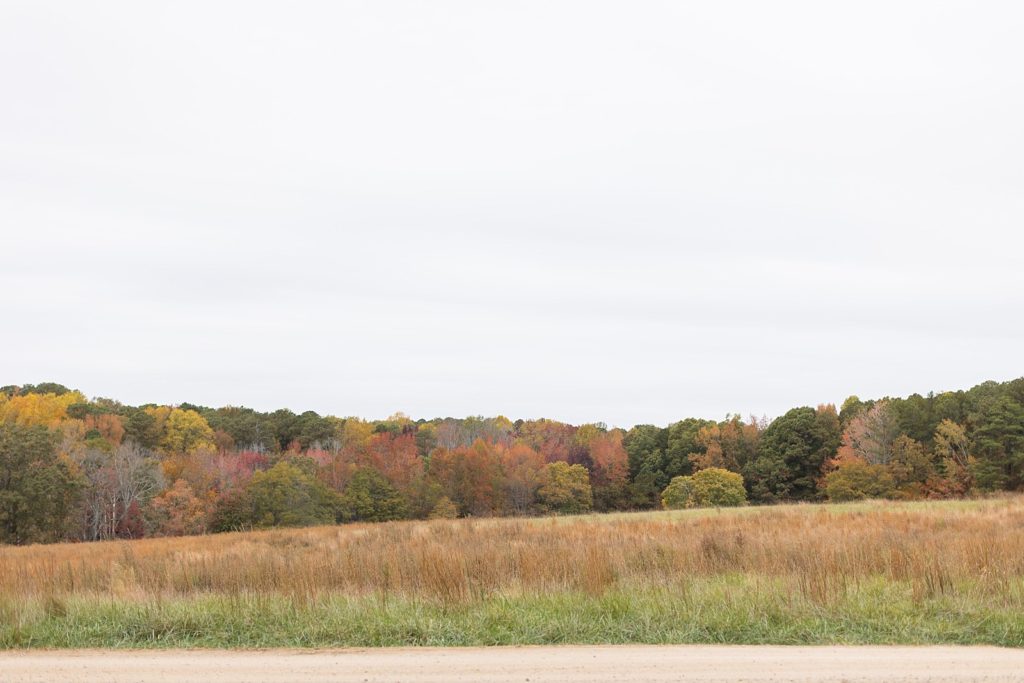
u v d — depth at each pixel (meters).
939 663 7.11
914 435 73.94
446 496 75.88
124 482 57.72
